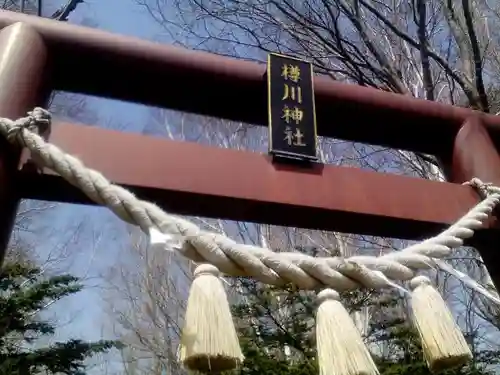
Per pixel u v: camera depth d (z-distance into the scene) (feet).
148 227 3.69
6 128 4.09
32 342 15.94
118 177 4.45
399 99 6.21
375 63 14.02
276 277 3.82
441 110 6.37
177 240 3.68
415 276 4.27
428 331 3.87
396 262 4.23
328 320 3.65
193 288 3.52
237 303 16.75
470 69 10.91
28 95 4.60
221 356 3.28
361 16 12.94
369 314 17.47
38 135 4.17
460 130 6.40
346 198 5.14
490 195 5.35
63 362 14.98
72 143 4.49
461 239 4.66
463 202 5.60
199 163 4.79
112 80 5.43
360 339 3.59
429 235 5.53
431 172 13.91
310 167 5.23
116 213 3.77
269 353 15.72
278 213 4.97
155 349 28.04
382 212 5.19
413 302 4.07
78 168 3.88
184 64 5.44
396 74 12.23
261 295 15.98
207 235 3.73
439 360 3.84
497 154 6.20
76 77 5.36
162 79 5.47
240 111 5.97
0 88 4.42
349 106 6.00
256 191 4.83
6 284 15.81
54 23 5.19
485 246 5.79
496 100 13.38
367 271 4.02
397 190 5.41
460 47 11.40
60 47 5.13
